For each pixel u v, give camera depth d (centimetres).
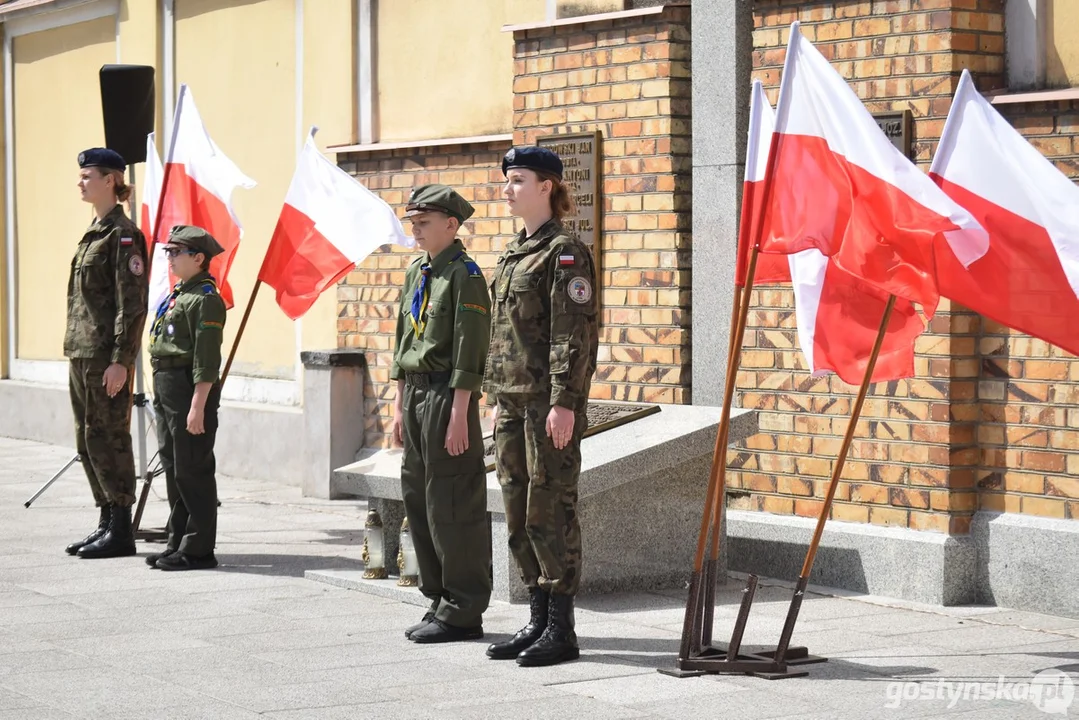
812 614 782
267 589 845
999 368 800
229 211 996
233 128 1409
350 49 1268
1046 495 782
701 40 923
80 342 941
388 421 1222
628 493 832
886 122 827
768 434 892
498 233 1131
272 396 1366
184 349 899
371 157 1245
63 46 1658
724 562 875
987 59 811
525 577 682
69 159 1658
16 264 1752
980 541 803
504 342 671
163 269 1068
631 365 972
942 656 682
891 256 610
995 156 627
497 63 1140
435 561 725
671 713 578
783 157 621
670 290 946
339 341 1277
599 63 985
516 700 598
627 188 970
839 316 689
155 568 912
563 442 648
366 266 1252
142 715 576
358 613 778
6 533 1052
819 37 861
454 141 1148
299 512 1165
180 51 1477
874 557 829
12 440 1698
